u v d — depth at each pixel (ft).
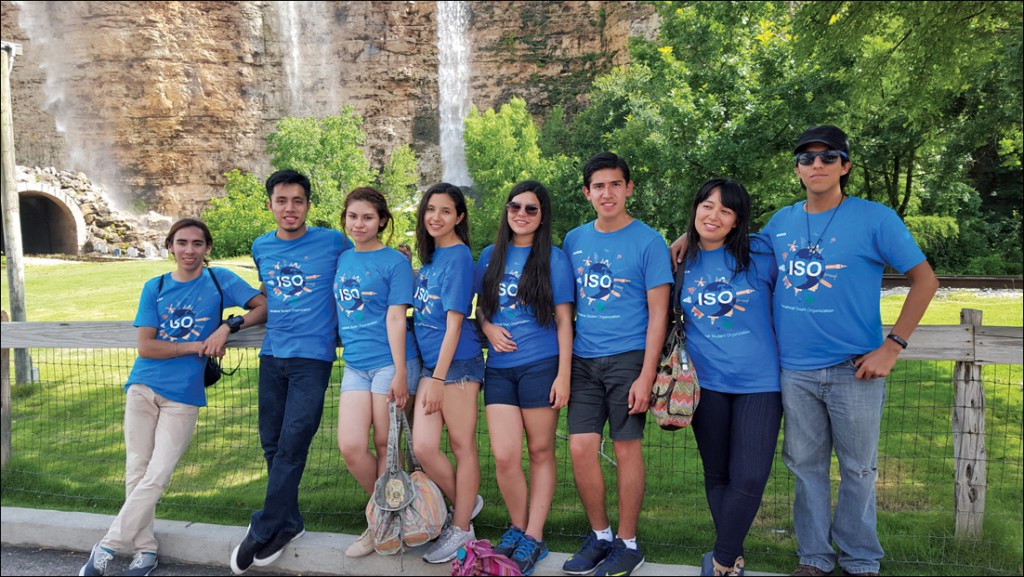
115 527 10.66
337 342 11.46
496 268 10.34
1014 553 10.41
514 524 10.40
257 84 176.35
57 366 29.04
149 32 163.12
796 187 58.03
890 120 61.98
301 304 11.02
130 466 11.11
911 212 81.82
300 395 10.78
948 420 18.20
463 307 10.31
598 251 10.21
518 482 10.32
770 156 50.70
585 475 9.98
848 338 9.30
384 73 185.26
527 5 187.73
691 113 54.60
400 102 186.80
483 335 11.17
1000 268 76.18
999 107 48.24
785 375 9.71
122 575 10.68
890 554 10.68
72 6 162.30
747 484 9.25
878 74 32.32
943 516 11.87
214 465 15.98
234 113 173.17
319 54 183.62
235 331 11.57
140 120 165.37
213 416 20.72
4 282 69.51
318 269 11.12
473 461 10.57
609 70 181.27
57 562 11.39
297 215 11.14
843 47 28.58
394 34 185.16
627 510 10.00
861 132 64.08
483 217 125.08
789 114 48.49
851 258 9.27
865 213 9.32
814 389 9.50
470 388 10.53
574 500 13.34
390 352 10.67
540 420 10.13
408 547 10.76
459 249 10.53
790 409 9.71
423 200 10.59
